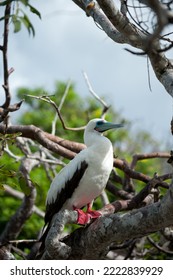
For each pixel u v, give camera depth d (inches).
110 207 464.4
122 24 388.5
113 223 408.2
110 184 563.8
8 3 353.1
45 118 910.4
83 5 455.8
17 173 437.4
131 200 478.3
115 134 903.7
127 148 916.0
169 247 588.7
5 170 432.1
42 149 650.8
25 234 748.6
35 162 641.0
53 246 426.0
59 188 504.1
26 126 542.0
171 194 363.6
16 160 617.6
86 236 428.5
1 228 786.8
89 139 523.5
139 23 356.2
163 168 855.7
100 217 427.5
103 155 501.7
